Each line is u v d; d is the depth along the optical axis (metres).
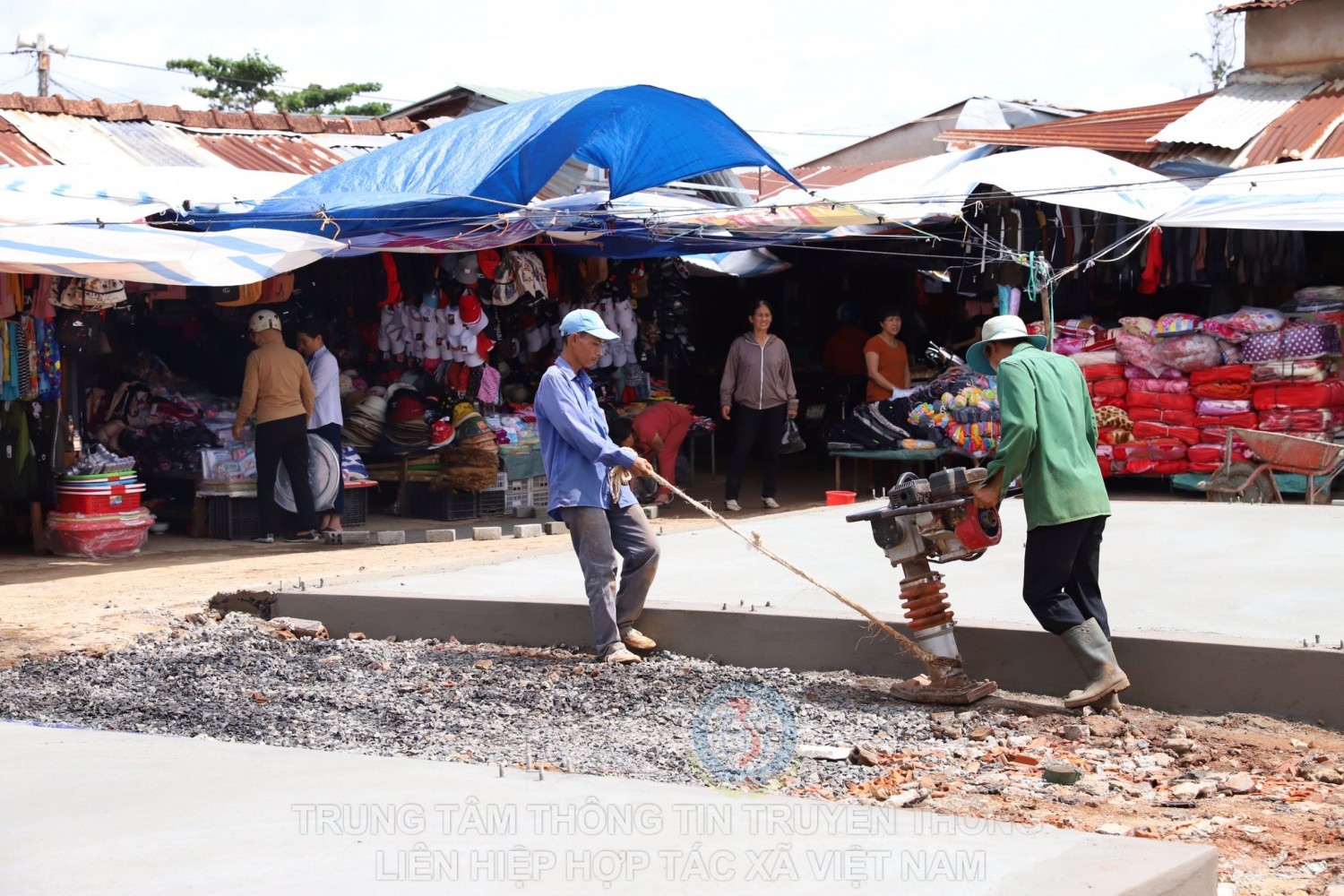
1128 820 4.74
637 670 7.17
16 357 11.45
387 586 8.62
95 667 7.34
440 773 4.46
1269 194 13.81
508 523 14.35
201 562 11.54
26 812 3.93
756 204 14.93
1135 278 15.54
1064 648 6.53
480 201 11.74
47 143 14.10
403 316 14.33
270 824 3.78
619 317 15.91
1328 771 5.28
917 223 14.79
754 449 21.31
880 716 6.25
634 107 12.06
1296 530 9.65
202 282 10.27
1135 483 15.60
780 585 8.21
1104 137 17.92
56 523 11.91
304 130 17.03
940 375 16.86
